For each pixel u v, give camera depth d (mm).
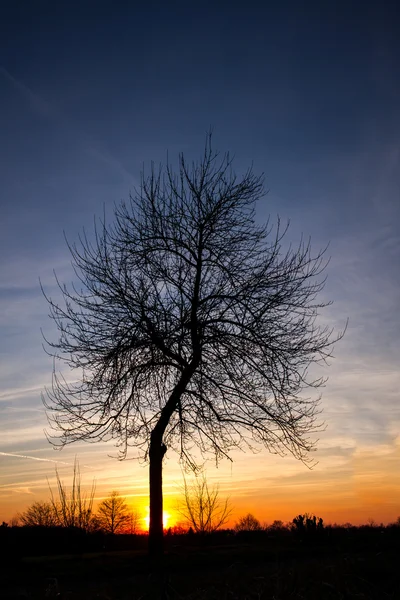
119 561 11562
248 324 14297
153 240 15078
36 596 6617
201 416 14336
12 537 13492
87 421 14281
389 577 6621
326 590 5516
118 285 14516
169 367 14633
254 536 18094
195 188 15602
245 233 15273
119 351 13953
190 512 17578
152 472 13836
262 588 5754
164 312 14148
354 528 17234
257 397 14375
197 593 5910
